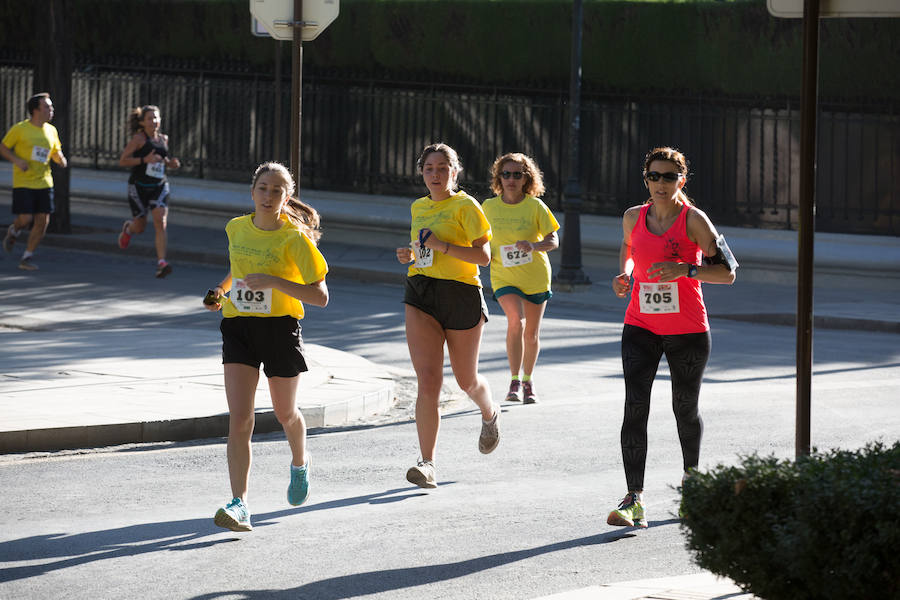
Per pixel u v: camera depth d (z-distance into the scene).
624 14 74.62
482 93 79.25
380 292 62.81
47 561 20.88
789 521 14.41
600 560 21.28
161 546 21.94
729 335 52.56
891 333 55.88
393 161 81.38
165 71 86.25
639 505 23.52
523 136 78.06
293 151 36.84
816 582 14.23
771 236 71.50
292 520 23.91
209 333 46.88
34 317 50.69
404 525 23.58
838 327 57.66
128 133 87.62
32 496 25.31
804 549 14.12
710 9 72.94
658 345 24.27
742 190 74.75
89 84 88.62
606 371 42.97
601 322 54.94
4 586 19.45
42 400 33.22
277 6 36.53
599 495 26.11
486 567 20.78
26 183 61.84
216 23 84.44
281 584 19.72
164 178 62.16
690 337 24.02
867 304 62.38
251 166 84.00
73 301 54.69
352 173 82.25
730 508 15.08
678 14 73.56
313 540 22.47
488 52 77.81
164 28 86.25
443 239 26.66
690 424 24.52
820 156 73.06
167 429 31.19
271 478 27.44
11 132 61.69
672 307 23.81
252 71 83.88
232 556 21.36
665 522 23.98
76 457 29.02
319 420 33.78
